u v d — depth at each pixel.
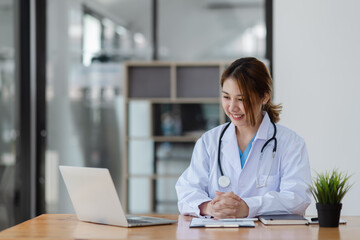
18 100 4.62
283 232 1.70
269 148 2.15
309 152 4.09
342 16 4.08
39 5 4.86
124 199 4.70
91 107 4.85
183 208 2.10
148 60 4.80
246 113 2.04
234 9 4.71
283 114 4.15
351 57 4.07
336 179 1.81
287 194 2.01
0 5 4.34
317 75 4.11
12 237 1.67
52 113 4.87
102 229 1.80
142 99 4.70
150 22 4.79
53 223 1.94
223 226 1.80
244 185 2.14
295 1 4.15
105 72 4.84
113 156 4.82
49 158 4.86
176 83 4.75
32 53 4.86
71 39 4.86
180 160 4.75
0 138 4.29
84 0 4.86
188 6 4.77
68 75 4.87
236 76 2.03
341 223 1.87
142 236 1.65
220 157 2.20
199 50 4.75
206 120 4.74
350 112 4.05
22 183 4.65
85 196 1.92
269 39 4.66
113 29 4.83
